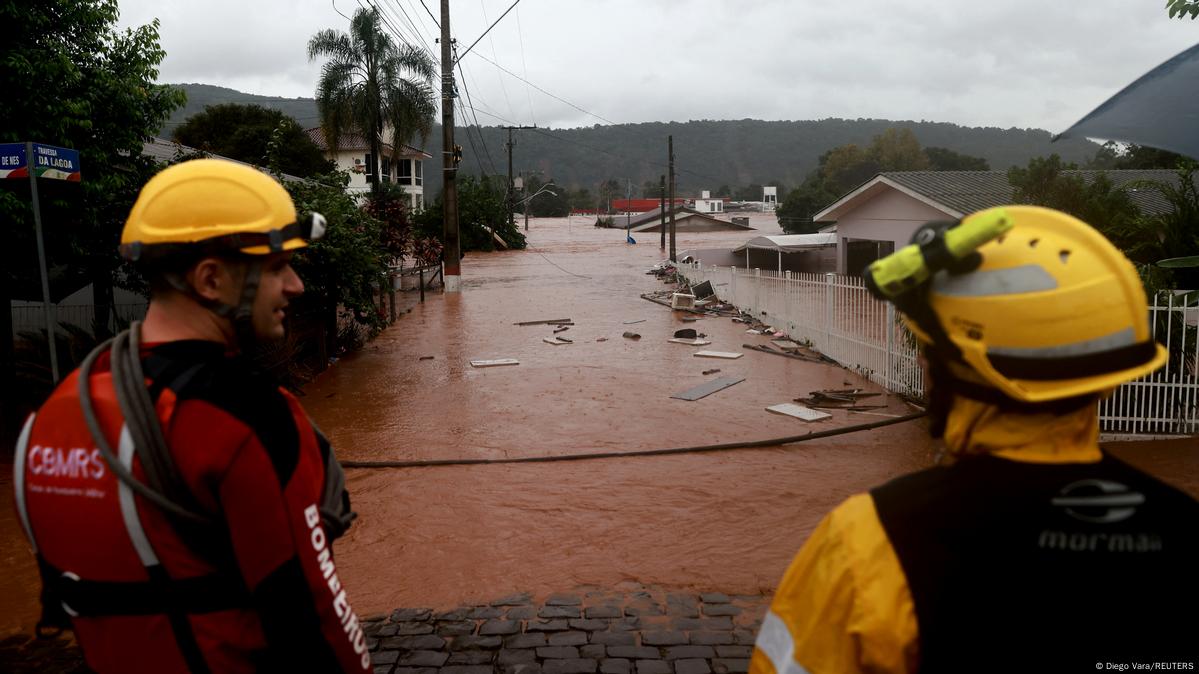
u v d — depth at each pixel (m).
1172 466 7.29
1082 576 1.11
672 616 4.79
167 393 1.51
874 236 26.41
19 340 11.88
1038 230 1.23
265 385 1.62
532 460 8.20
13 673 4.28
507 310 21.98
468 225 52.69
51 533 1.55
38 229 6.59
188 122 41.00
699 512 6.67
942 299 1.22
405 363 14.05
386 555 5.93
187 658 1.52
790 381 11.93
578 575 5.46
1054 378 1.14
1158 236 9.70
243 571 1.52
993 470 1.16
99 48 9.33
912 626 1.12
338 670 1.62
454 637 4.57
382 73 35.38
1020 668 1.11
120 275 11.62
